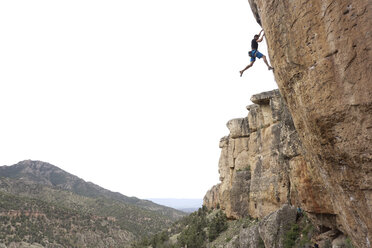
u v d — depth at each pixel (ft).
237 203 106.42
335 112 17.47
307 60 19.36
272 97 83.61
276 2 22.03
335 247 39.47
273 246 57.26
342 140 17.66
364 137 16.06
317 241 46.29
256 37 29.25
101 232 306.76
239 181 108.27
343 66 16.42
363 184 17.34
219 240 100.42
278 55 22.99
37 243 231.50
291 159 50.60
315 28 18.20
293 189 66.13
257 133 95.04
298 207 65.00
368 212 17.67
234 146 119.65
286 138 52.26
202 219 152.97
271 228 60.08
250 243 71.72
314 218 47.52
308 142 22.90
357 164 17.22
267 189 80.28
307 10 18.67
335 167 19.54
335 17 16.48
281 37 22.07
